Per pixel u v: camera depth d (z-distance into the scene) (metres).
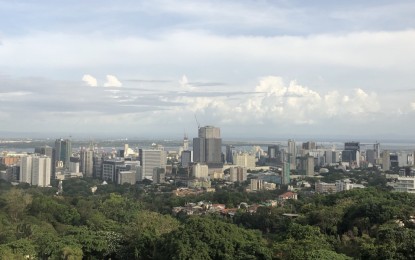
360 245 97.19
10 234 139.75
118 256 109.38
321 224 128.50
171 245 95.75
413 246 80.19
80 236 112.25
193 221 101.75
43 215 178.12
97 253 109.50
